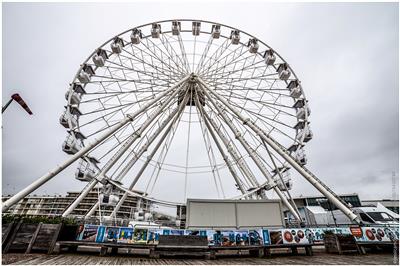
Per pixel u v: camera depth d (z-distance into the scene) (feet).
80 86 68.39
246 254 38.04
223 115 71.56
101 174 61.41
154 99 66.69
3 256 29.07
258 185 68.85
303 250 44.80
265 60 81.05
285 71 76.74
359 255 35.76
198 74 80.53
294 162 59.11
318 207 91.20
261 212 41.06
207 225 38.83
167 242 32.71
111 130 59.11
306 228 40.86
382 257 33.42
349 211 50.96
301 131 74.69
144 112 66.54
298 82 77.41
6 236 32.55
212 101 73.36
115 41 75.31
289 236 39.19
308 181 56.95
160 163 72.43
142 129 64.75
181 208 64.39
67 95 66.80
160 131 72.64
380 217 73.46
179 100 82.53
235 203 41.24
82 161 63.77
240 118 67.56
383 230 41.42
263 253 34.81
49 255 31.17
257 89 78.54
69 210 56.59
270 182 65.36
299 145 72.74
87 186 60.49
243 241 37.40
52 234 33.86
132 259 30.55
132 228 37.55
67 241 33.60
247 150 68.64
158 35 80.69
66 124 64.13
